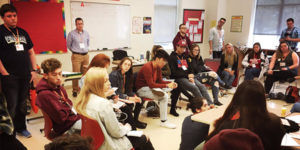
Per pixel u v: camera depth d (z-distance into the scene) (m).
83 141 0.80
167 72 3.90
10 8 2.51
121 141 1.71
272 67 4.66
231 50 4.78
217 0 7.12
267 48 6.79
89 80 1.66
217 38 6.35
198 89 3.72
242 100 1.31
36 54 4.51
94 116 1.58
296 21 6.18
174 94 3.69
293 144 1.56
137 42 5.98
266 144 1.27
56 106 1.82
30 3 4.27
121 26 5.59
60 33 4.74
